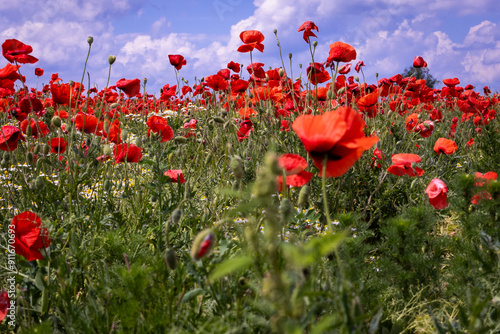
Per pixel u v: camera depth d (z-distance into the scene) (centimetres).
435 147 121
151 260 71
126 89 127
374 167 125
